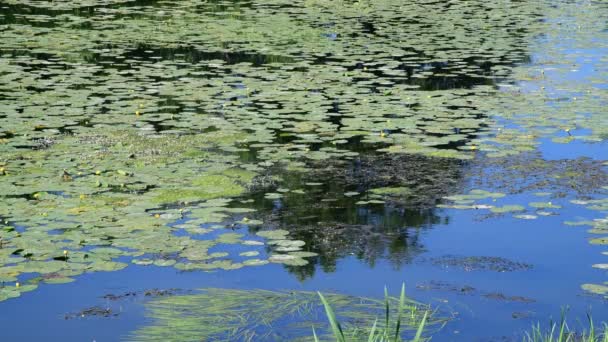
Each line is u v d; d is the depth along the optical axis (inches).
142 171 475.2
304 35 922.1
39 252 366.0
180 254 371.9
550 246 391.5
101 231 389.7
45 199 427.2
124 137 536.7
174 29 945.5
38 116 575.5
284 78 709.9
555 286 349.7
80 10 1082.1
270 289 339.6
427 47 869.2
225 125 569.6
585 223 409.7
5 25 948.0
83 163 484.7
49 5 1115.3
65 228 393.4
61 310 322.0
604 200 445.4
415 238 398.9
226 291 335.6
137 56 788.6
